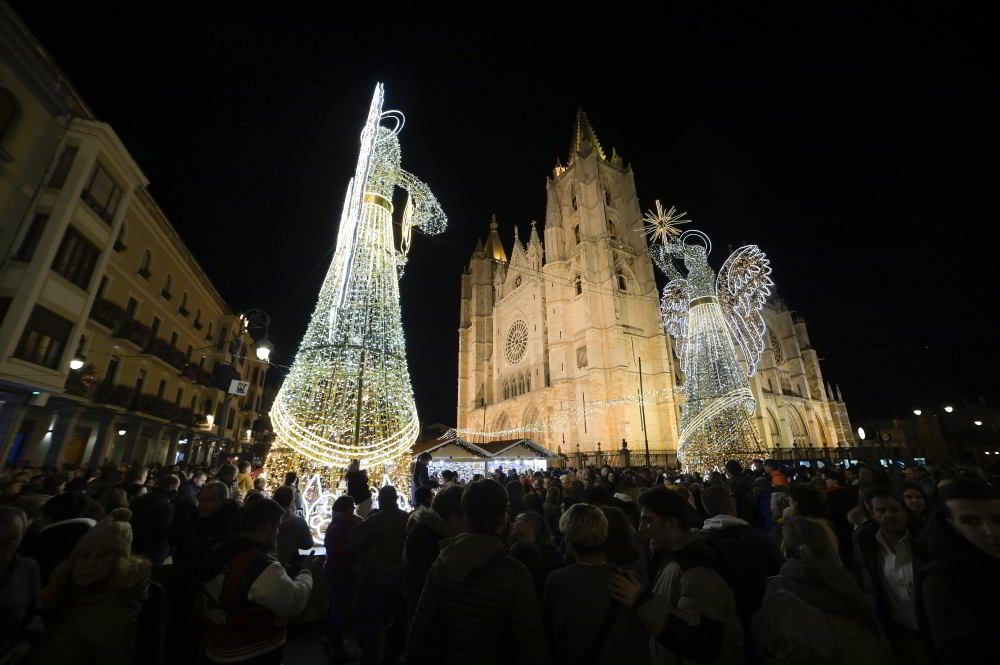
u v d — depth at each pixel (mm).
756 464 29578
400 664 7258
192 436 38625
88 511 6727
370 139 14961
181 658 5441
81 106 20328
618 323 54062
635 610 3246
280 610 4066
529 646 3307
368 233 14883
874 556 4996
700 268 36438
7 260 17594
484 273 79062
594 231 60156
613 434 51031
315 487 14188
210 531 6160
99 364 23969
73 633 3562
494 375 71188
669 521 4207
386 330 14602
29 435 20344
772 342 75438
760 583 4637
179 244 30703
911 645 4383
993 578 2932
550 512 10023
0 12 15891
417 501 8617
